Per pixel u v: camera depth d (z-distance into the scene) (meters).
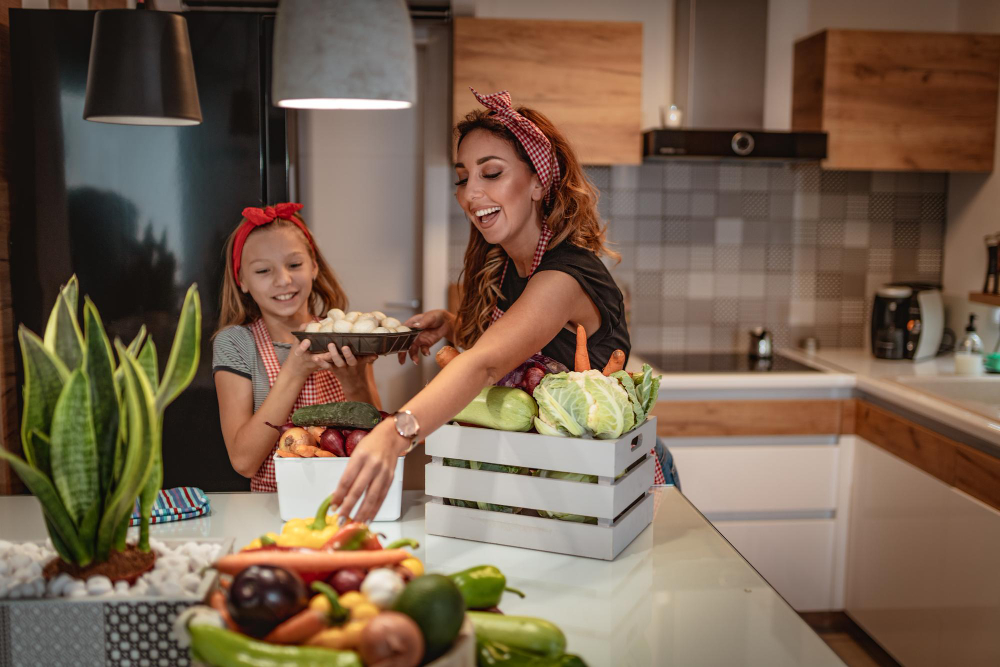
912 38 3.14
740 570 1.19
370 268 3.36
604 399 1.18
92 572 1.01
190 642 0.83
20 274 2.29
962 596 2.42
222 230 2.32
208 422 2.34
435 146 3.24
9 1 2.27
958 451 2.44
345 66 1.38
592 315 1.51
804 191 3.58
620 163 3.12
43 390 1.00
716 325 3.62
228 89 2.30
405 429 1.12
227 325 1.87
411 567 0.96
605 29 3.05
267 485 1.67
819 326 3.65
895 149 3.18
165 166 2.29
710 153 3.07
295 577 0.86
